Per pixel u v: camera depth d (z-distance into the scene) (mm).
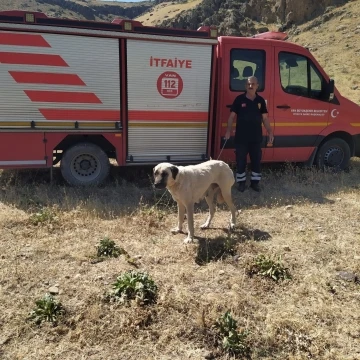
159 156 7652
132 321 3631
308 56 8227
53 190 7258
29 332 3480
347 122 8781
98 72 6969
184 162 7812
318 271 4613
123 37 6922
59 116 6922
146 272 4387
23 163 6926
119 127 7270
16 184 7578
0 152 6781
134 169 8766
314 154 8781
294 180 8422
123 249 5016
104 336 3471
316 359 3309
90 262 4703
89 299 3924
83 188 7375
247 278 4473
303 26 34812
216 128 7910
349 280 4445
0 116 6652
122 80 7117
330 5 35188
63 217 5949
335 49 26375
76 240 5289
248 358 3314
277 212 6660
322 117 8547
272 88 8031
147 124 7441
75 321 3615
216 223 6145
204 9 50125
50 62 6695
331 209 6828
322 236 5617
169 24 51906
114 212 6395
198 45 7445
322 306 3945
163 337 3471
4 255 4758
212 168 5512
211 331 3545
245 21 42312
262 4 41906
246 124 7266
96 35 6793
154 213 6301
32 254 4824
